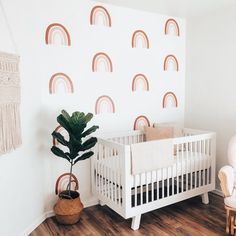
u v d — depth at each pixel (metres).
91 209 3.07
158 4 3.08
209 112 3.51
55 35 2.78
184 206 3.14
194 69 3.67
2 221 2.22
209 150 3.18
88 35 2.98
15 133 2.27
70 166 2.99
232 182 2.54
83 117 2.56
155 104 3.58
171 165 2.76
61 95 2.87
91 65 3.03
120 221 2.79
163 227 2.66
